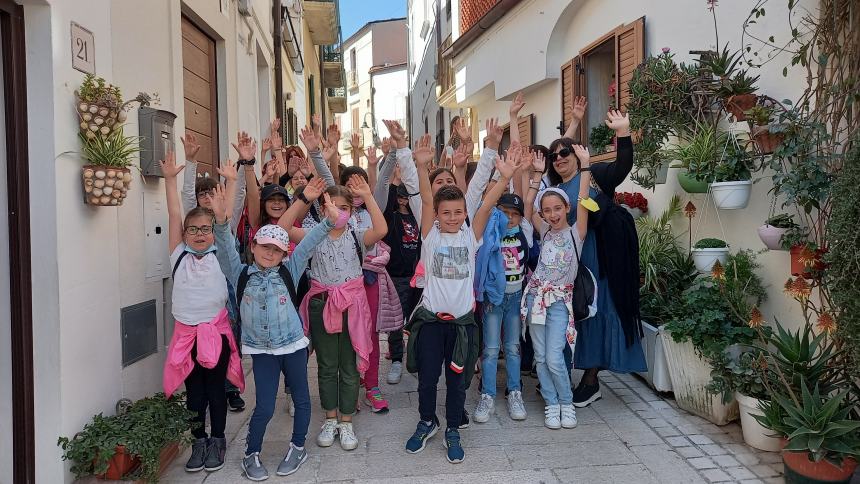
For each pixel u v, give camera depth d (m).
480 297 3.97
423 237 3.69
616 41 6.26
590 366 4.23
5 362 2.93
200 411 3.48
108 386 3.41
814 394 3.12
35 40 2.91
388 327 4.32
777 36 3.97
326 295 3.66
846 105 3.35
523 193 4.57
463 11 12.02
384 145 4.79
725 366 3.71
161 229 4.17
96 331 3.29
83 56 3.20
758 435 3.55
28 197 2.93
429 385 3.62
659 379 4.43
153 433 3.12
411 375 5.25
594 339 4.23
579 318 4.07
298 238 3.84
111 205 3.26
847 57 3.36
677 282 4.68
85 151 3.15
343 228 3.71
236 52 6.54
